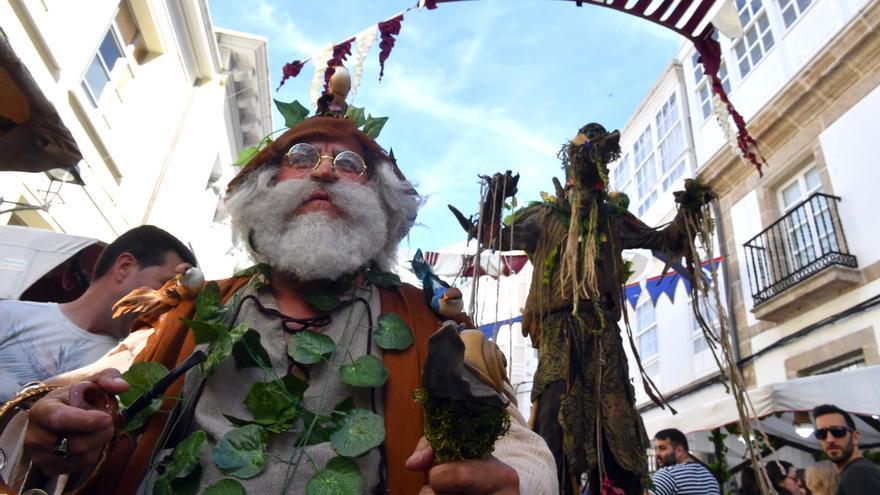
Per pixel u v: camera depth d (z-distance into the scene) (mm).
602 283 2398
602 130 2520
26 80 2566
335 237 1519
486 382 983
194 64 12359
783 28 8734
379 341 1396
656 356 10891
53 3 7352
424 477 1209
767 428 6516
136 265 2545
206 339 1324
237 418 1284
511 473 989
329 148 1697
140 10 9852
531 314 2490
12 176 7078
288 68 2061
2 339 2279
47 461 1070
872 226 6969
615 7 2582
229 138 14867
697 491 3854
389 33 2074
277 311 1469
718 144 9758
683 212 2518
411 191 1858
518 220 2639
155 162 11102
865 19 7273
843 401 4863
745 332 8656
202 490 1167
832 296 7316
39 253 3439
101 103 9148
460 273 2584
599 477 2148
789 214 7898
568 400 2162
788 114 8297
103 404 1153
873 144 7102
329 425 1246
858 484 3641
